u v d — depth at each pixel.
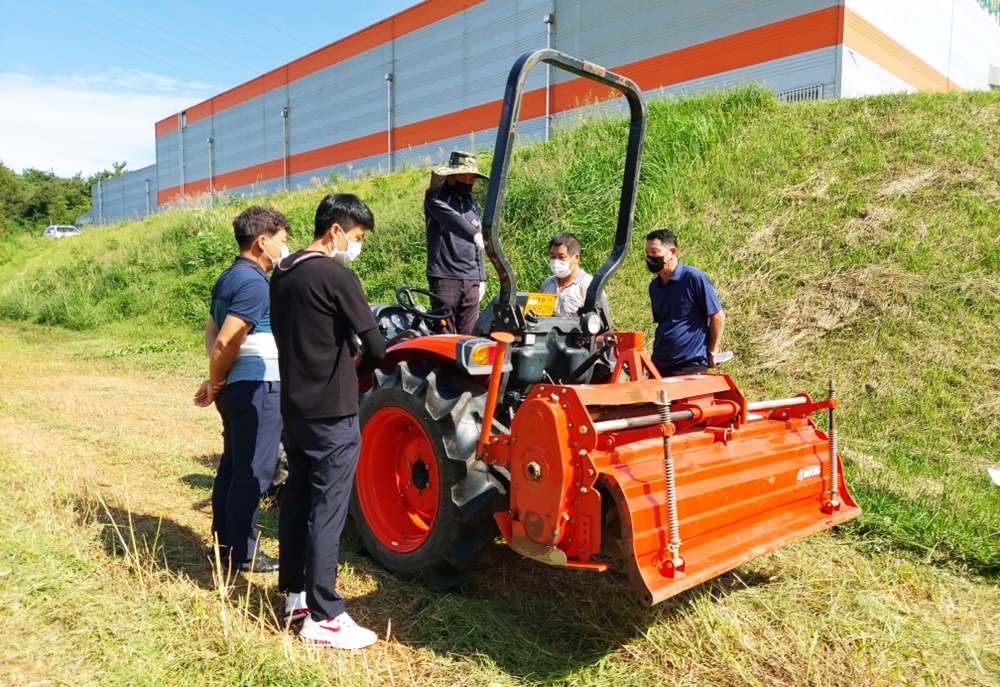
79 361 10.15
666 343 4.50
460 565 3.08
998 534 3.76
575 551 2.52
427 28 22.36
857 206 7.59
